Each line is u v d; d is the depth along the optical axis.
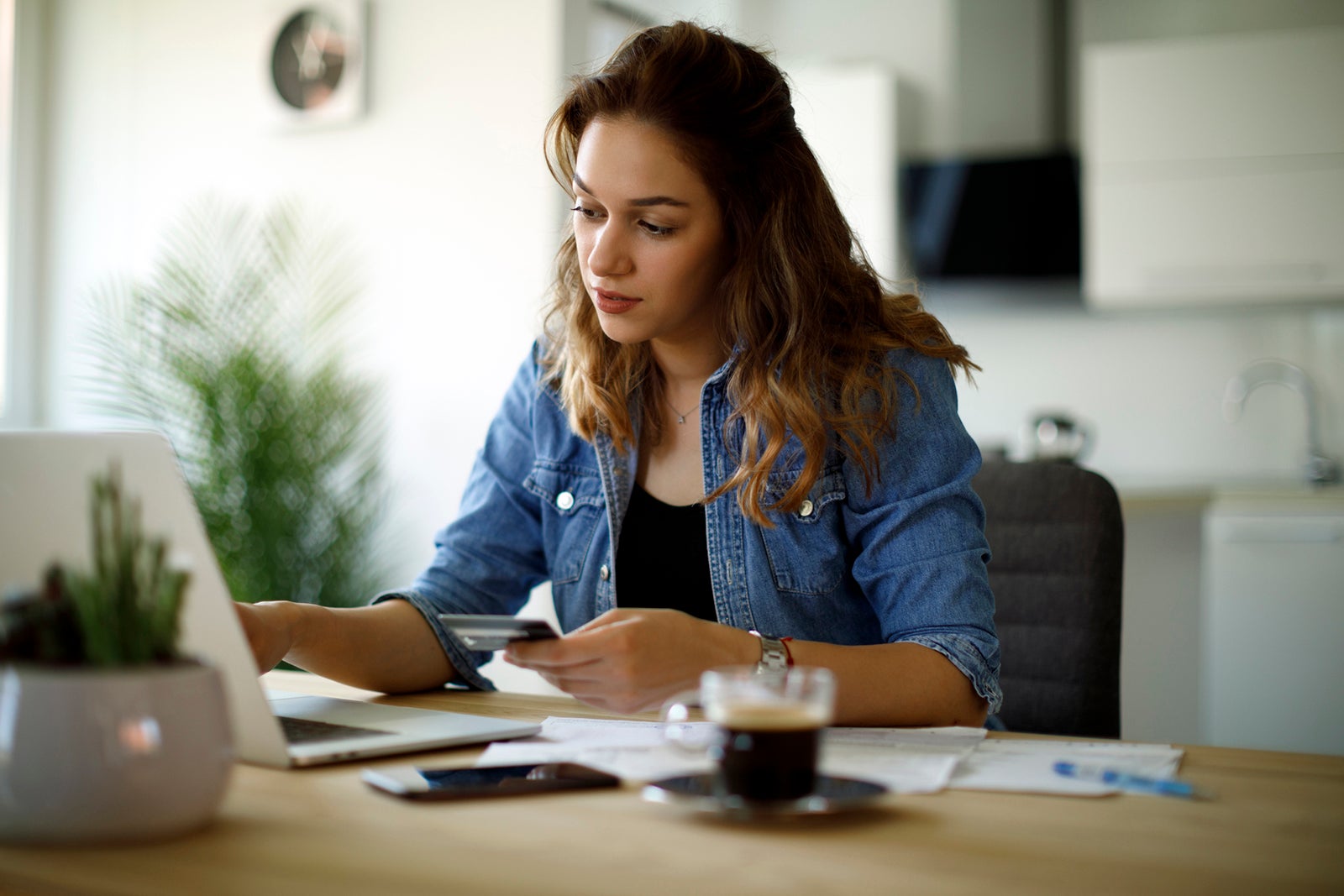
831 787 0.76
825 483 1.32
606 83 1.26
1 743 0.64
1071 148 4.49
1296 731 3.17
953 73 4.68
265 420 3.24
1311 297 3.80
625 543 1.41
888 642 1.21
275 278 3.55
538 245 3.27
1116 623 1.47
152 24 3.88
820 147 4.51
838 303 1.32
